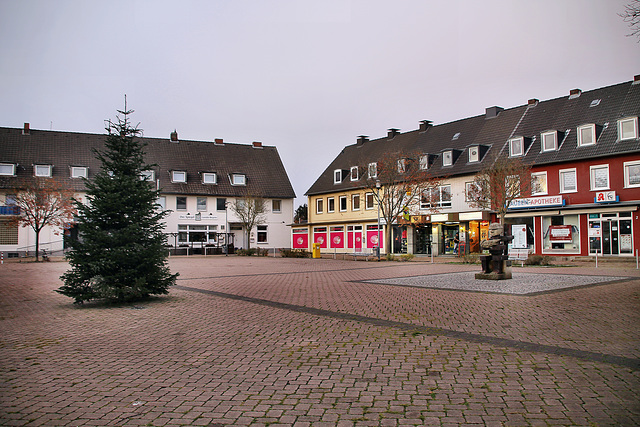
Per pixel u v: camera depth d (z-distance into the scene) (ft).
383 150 149.79
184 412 15.12
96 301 40.91
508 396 15.88
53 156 153.99
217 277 62.59
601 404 14.99
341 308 34.60
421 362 20.04
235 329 28.02
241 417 14.64
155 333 27.48
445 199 119.55
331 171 163.63
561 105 111.04
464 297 38.86
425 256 117.91
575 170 97.55
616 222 91.61
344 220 150.00
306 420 14.33
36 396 16.76
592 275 56.24
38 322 31.50
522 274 59.11
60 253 142.61
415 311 32.55
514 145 109.29
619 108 98.73
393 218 109.09
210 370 19.65
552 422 13.76
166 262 42.04
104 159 41.09
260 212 160.45
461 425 13.71
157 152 173.17
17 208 120.78
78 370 19.95
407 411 14.83
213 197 169.99
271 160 189.88
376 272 68.13
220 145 186.50
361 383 17.56
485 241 53.88
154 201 42.42
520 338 23.86
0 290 50.93
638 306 32.35
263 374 18.93
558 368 18.72
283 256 135.33
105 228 39.86
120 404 15.89
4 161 146.00
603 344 22.22
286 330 27.30
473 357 20.63
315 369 19.42
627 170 90.74
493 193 92.84
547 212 99.60
